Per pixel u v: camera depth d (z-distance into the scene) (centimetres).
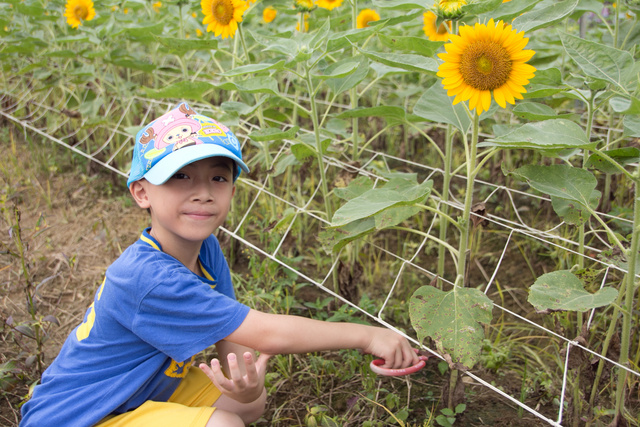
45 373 175
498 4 172
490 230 321
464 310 166
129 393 165
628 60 166
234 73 209
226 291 204
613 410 188
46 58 444
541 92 189
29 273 288
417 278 297
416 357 176
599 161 189
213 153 161
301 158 249
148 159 163
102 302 169
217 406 188
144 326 162
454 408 205
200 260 193
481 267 303
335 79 247
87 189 387
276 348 163
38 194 379
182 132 164
